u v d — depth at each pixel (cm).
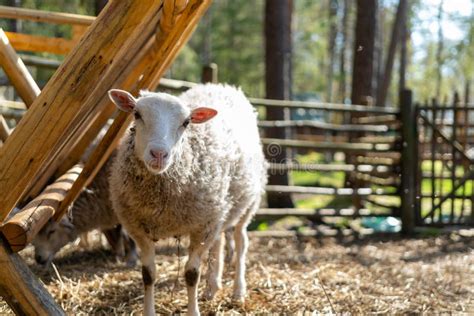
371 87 1296
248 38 2836
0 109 707
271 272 551
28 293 286
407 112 853
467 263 653
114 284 489
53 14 484
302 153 1263
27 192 438
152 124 336
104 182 526
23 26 1205
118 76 428
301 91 3822
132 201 364
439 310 450
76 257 603
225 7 2847
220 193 389
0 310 389
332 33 3042
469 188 1158
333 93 3616
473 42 2919
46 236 508
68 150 465
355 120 1030
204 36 3095
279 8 1019
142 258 386
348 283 525
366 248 745
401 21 1738
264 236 797
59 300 436
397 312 439
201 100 442
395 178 868
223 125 417
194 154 368
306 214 824
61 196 387
